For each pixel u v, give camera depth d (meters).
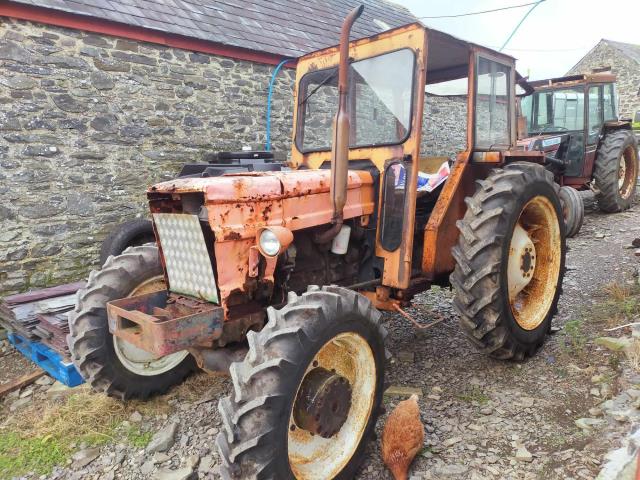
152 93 5.57
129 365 2.92
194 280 2.36
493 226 2.79
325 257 2.80
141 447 2.62
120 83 5.30
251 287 2.34
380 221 2.87
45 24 4.73
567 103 7.29
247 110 6.52
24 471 2.50
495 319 2.81
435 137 3.74
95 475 2.43
